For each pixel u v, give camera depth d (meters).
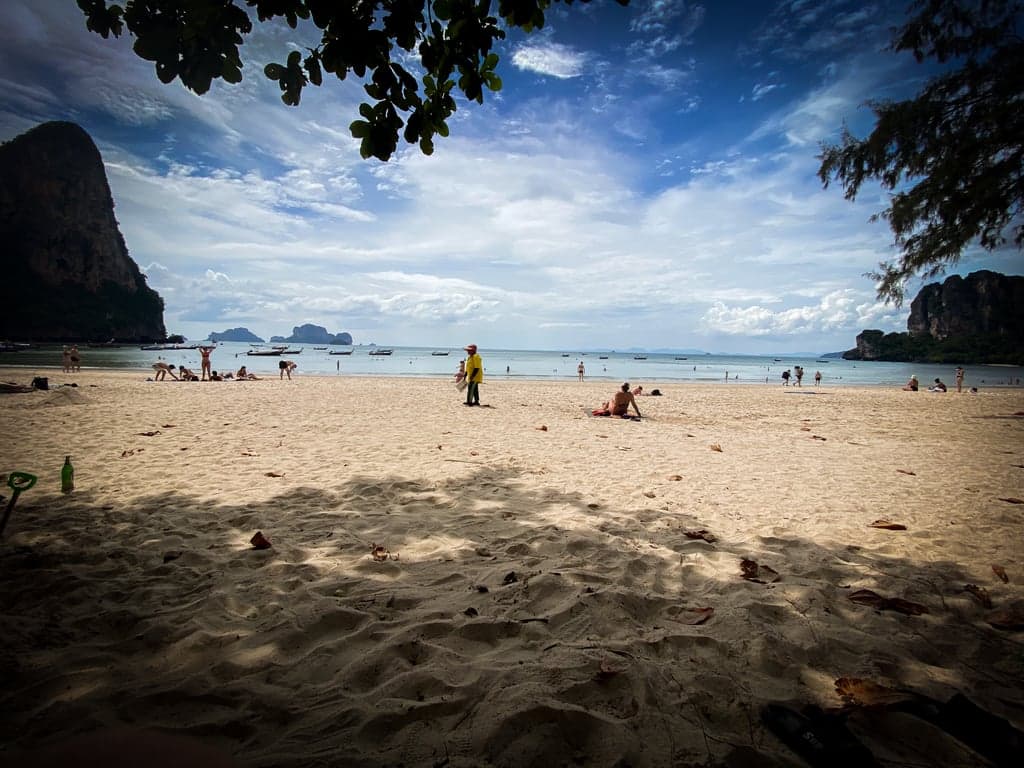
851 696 2.08
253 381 25.02
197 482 5.54
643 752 1.78
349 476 5.95
